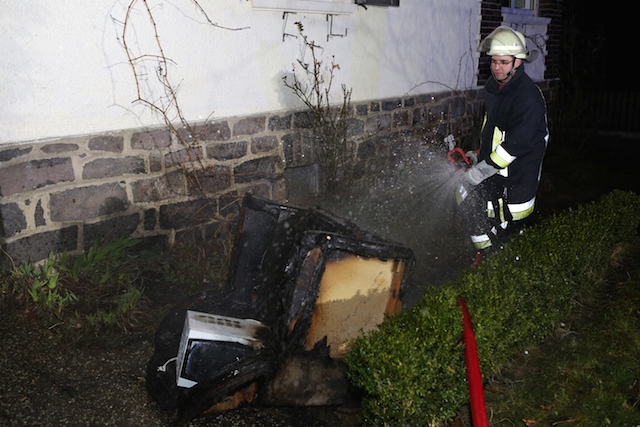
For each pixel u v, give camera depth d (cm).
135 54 444
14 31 380
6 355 343
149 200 470
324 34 594
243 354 313
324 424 307
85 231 437
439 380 294
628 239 550
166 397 311
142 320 399
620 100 1242
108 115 437
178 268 464
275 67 552
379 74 676
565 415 320
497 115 424
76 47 411
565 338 402
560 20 1026
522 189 432
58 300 391
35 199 406
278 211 381
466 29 801
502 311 332
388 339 279
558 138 963
